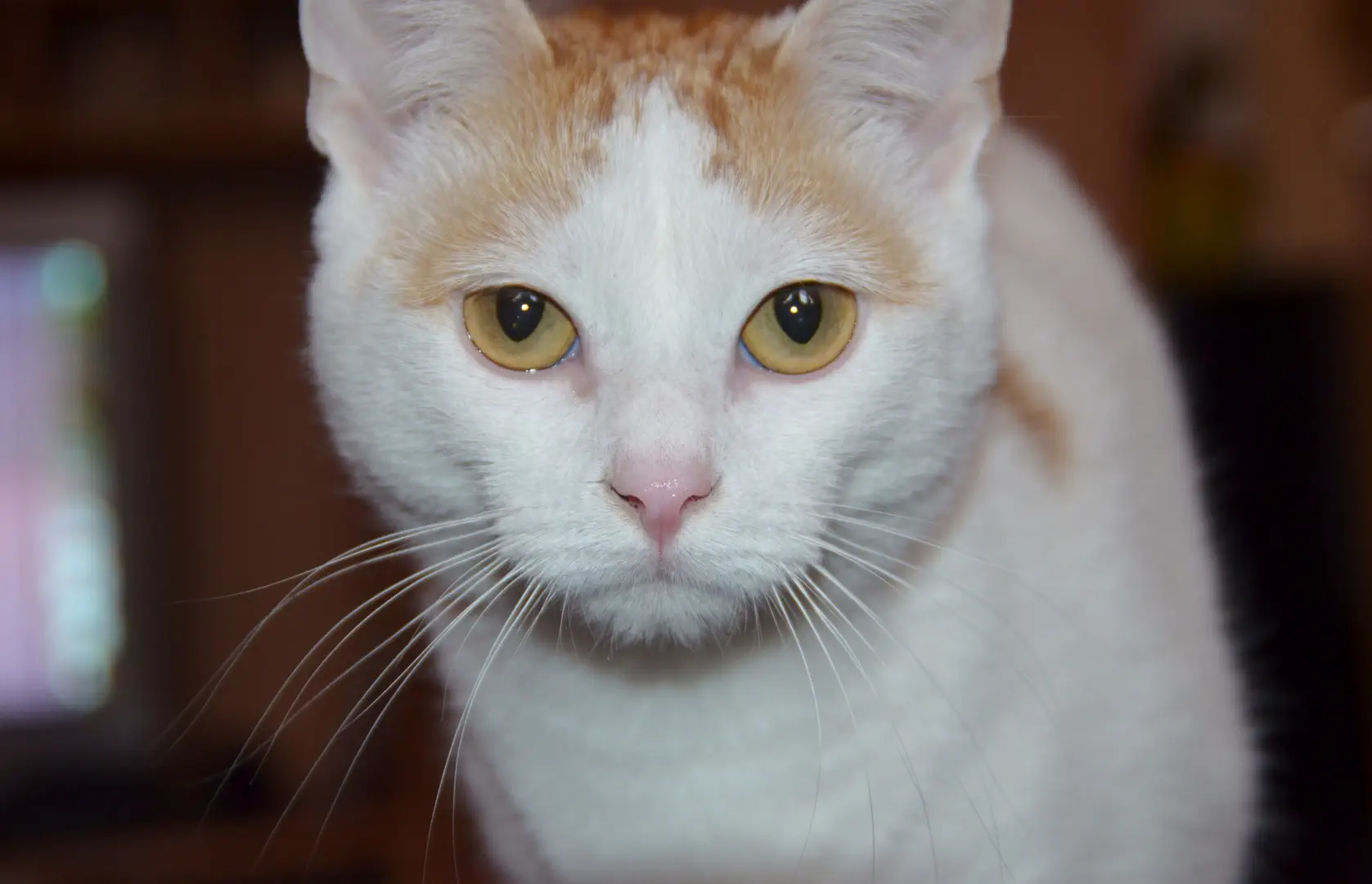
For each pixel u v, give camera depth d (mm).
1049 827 297
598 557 278
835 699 294
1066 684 302
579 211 279
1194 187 653
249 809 616
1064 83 506
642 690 295
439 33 295
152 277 701
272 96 736
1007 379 316
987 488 303
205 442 774
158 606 684
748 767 299
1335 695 590
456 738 317
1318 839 542
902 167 296
